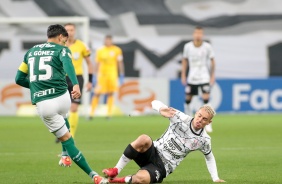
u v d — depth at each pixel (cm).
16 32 8194
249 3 8462
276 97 7669
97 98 6775
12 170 3103
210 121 2462
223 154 3753
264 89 7625
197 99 7138
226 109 7550
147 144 2450
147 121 6531
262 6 8475
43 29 8231
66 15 8375
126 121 6544
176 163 2505
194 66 5328
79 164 2516
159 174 2450
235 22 8450
